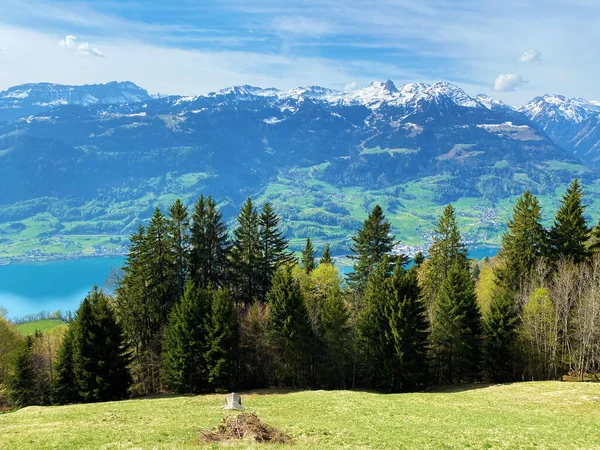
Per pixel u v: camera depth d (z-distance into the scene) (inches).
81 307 2107.5
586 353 2178.9
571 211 2642.7
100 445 974.4
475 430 1141.1
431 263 3048.7
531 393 1710.1
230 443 953.5
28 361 2379.4
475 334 2297.0
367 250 2859.3
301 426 1184.8
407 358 2144.4
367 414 1385.3
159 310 2498.8
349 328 2324.1
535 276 2556.6
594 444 1006.4
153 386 2415.1
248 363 2282.2
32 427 1220.5
